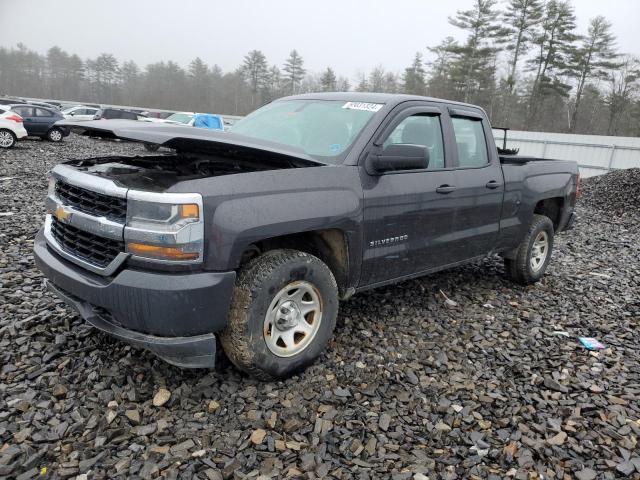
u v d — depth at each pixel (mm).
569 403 3244
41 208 7637
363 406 3047
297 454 2594
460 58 52719
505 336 4230
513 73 51750
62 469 2363
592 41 53594
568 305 5141
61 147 19109
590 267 6812
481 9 51062
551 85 51562
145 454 2508
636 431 2992
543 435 2904
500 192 4793
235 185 2844
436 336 4109
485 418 3031
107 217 2850
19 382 3000
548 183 5465
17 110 20594
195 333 2754
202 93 90312
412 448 2709
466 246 4539
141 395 2963
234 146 3039
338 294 3635
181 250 2646
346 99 4156
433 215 4059
